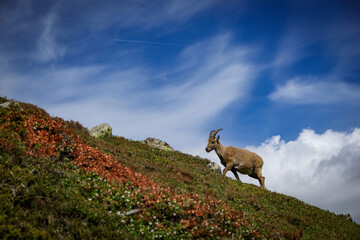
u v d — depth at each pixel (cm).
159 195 950
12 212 624
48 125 1171
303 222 1312
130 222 756
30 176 795
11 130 1034
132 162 1432
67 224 652
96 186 877
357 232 1432
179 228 783
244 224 916
